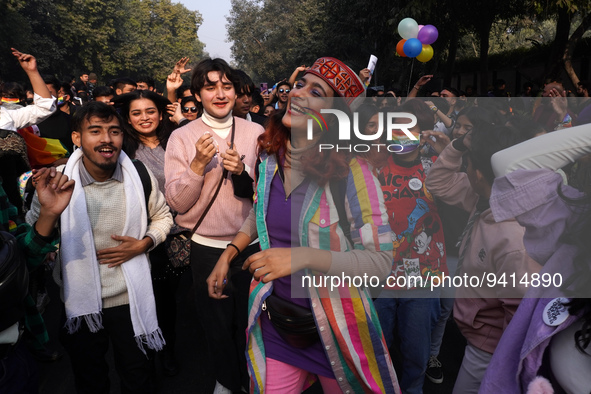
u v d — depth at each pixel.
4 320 1.77
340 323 1.58
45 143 4.41
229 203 2.64
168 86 3.89
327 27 21.08
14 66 29.27
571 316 1.25
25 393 1.91
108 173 2.38
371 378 1.65
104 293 2.36
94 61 38.97
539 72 15.30
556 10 11.33
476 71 19.58
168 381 3.19
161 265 3.06
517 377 1.37
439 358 3.39
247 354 1.85
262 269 1.45
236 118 2.88
